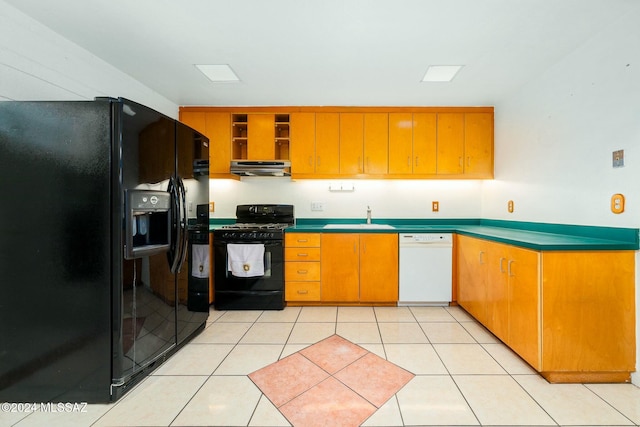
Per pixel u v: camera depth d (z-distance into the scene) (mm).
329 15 1644
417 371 1754
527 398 1505
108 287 1489
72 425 1346
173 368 1809
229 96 2840
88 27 1772
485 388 1589
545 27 1737
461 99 2867
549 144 2230
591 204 1856
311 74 2367
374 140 3057
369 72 2328
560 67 2113
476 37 1845
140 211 1589
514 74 2340
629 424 1322
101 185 1470
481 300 2291
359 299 2846
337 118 3066
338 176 3070
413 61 2148
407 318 2572
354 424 1338
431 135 3039
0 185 1482
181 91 2732
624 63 1632
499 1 1523
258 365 1838
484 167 3025
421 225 3338
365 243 2826
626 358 1603
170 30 1797
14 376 1514
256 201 3420
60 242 1480
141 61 2188
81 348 1493
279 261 2807
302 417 1385
